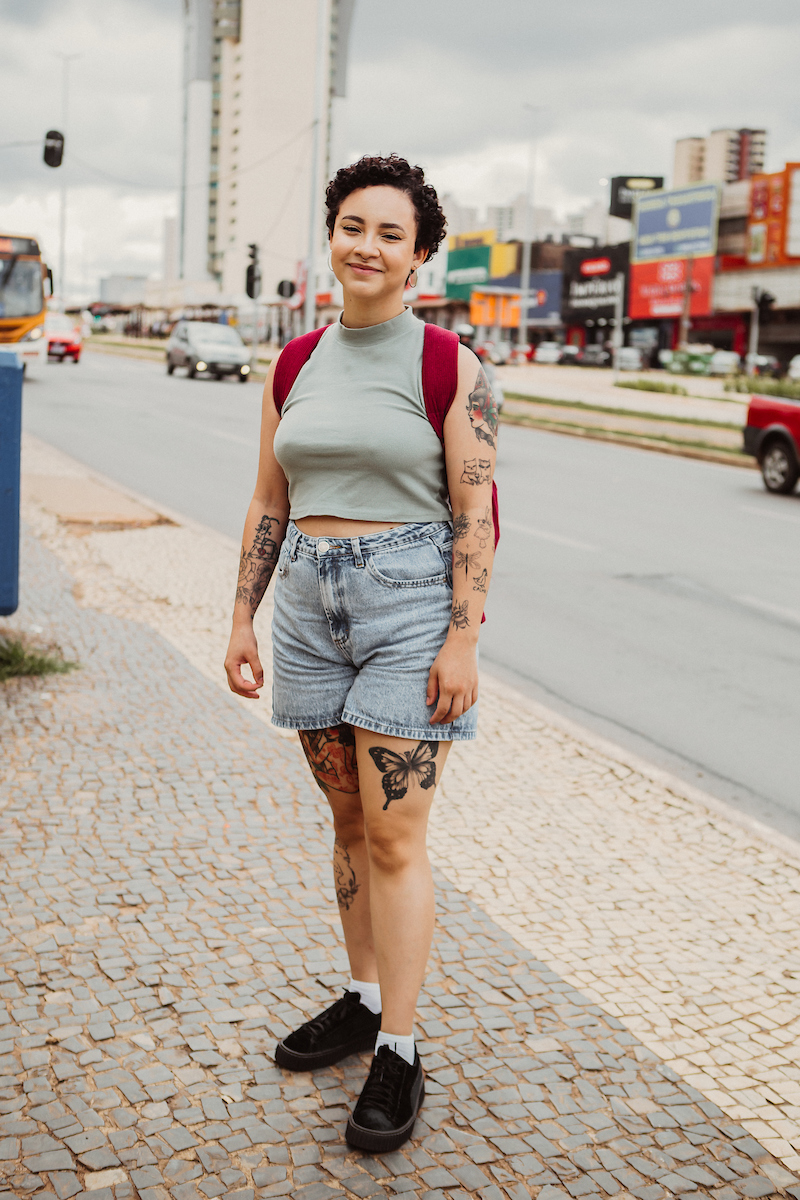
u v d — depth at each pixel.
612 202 58.78
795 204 49.09
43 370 30.92
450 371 2.12
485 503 2.15
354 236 2.10
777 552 9.66
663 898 3.33
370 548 2.15
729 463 16.83
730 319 53.59
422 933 2.26
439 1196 2.05
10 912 2.99
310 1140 2.19
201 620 6.30
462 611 2.15
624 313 58.12
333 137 127.00
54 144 21.75
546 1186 2.10
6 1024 2.50
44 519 9.07
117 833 3.52
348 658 2.24
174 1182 2.05
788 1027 2.68
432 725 2.18
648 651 6.50
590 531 10.36
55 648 5.55
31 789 3.83
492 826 3.79
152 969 2.75
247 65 122.62
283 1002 2.65
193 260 133.62
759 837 3.84
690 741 5.05
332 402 2.16
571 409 24.38
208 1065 2.40
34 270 22.22
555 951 2.98
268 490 2.41
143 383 27.44
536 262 67.62
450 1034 2.58
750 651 6.58
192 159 131.12
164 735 4.43
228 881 3.24
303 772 4.12
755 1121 2.32
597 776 4.31
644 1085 2.42
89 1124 2.19
